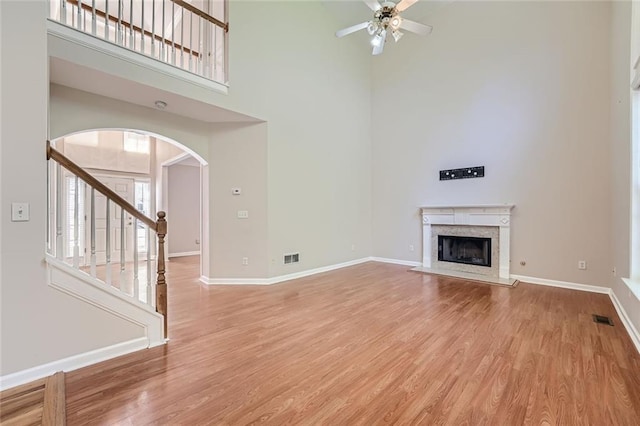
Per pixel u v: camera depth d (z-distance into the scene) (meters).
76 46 2.81
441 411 1.67
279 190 4.84
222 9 4.32
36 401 1.73
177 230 7.94
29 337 1.93
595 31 4.10
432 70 5.80
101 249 6.28
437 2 5.46
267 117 4.64
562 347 2.43
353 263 6.26
